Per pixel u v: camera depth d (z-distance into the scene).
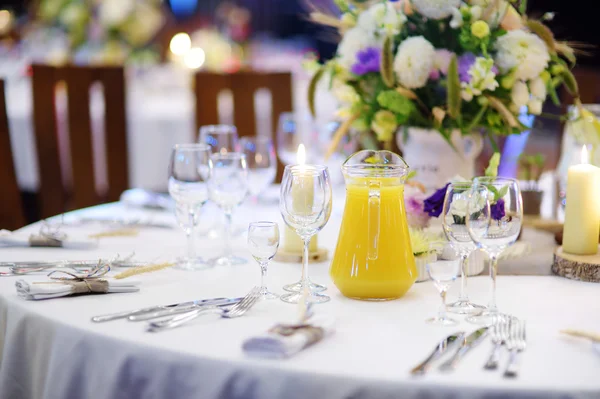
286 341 1.08
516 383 1.00
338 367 1.05
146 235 1.92
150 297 1.39
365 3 1.91
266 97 4.14
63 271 1.45
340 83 1.89
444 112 1.71
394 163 1.45
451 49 1.78
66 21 4.39
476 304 1.35
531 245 1.86
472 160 1.86
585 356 1.11
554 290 1.48
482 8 1.73
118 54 4.46
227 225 1.68
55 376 1.22
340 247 1.40
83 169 3.29
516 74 1.72
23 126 3.88
